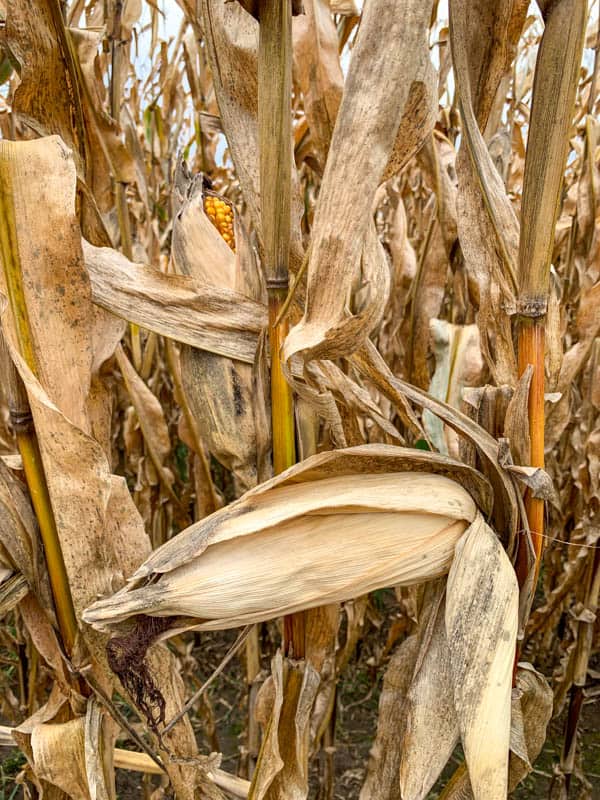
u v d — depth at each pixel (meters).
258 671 0.86
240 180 0.44
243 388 0.46
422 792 0.39
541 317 0.37
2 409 0.83
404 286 0.99
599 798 1.02
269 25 0.34
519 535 0.40
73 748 0.48
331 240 0.33
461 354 0.72
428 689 0.40
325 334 0.34
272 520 0.36
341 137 0.32
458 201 0.42
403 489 0.38
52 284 0.39
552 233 0.36
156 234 1.11
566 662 0.97
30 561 0.44
